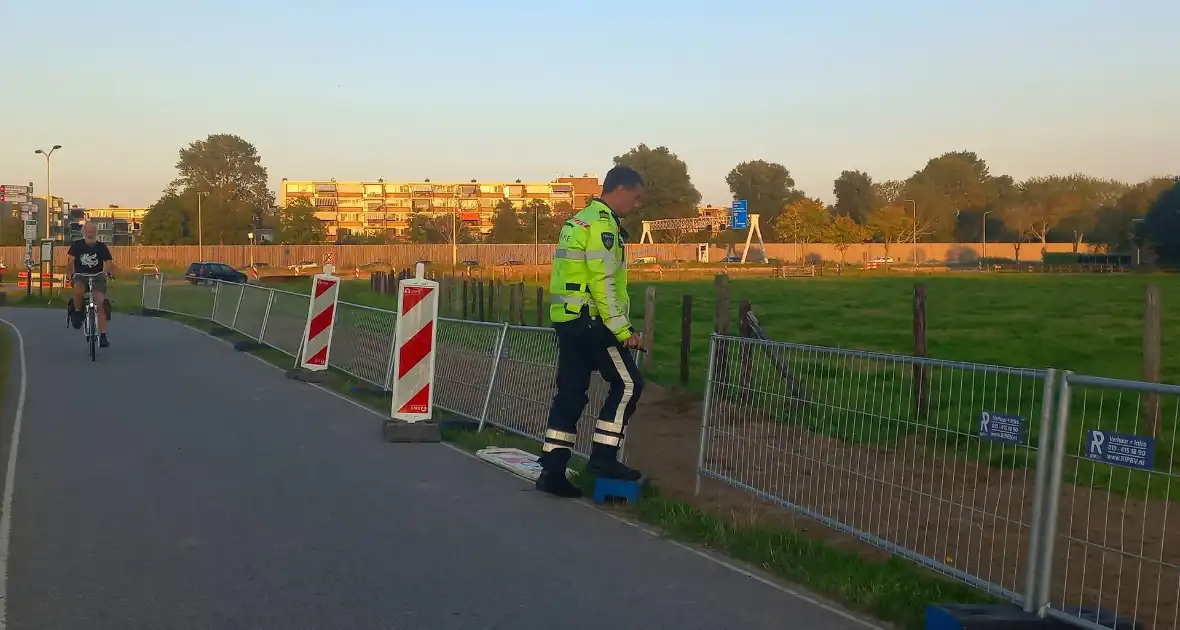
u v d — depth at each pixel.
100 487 7.82
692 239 111.81
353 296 40.38
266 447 9.59
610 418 7.54
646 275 68.75
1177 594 4.91
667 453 9.63
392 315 13.07
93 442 9.66
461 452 9.52
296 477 8.30
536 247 96.06
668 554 6.29
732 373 7.64
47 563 5.91
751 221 94.06
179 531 6.62
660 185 112.75
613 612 5.22
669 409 12.03
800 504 6.93
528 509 7.38
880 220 99.94
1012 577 5.65
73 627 4.89
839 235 99.06
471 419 11.03
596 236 7.23
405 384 10.13
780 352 7.20
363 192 152.88
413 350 10.14
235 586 5.53
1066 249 105.19
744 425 7.48
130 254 87.19
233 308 22.38
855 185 131.50
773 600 5.46
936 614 4.90
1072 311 30.89
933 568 5.54
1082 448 5.22
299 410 11.85
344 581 5.64
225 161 114.19
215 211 102.94
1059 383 4.89
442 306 30.97
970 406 5.78
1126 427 7.94
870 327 24.42
